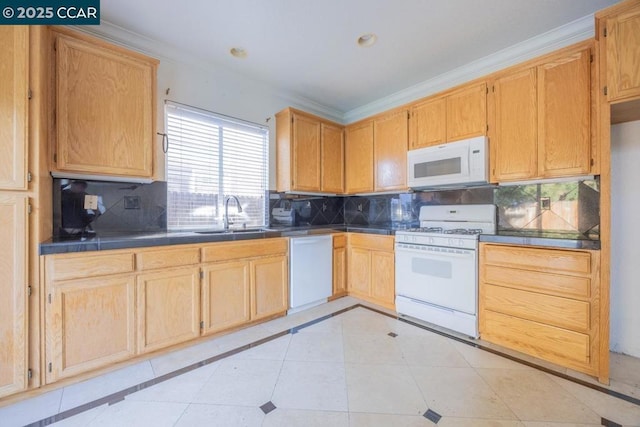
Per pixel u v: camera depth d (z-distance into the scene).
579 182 2.15
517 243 1.98
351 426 1.33
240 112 2.97
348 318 2.66
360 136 3.50
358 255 3.19
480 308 2.19
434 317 2.44
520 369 1.80
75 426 1.33
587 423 1.33
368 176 3.40
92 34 2.09
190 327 2.05
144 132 2.06
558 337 1.80
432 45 2.40
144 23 2.10
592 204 2.09
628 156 1.97
